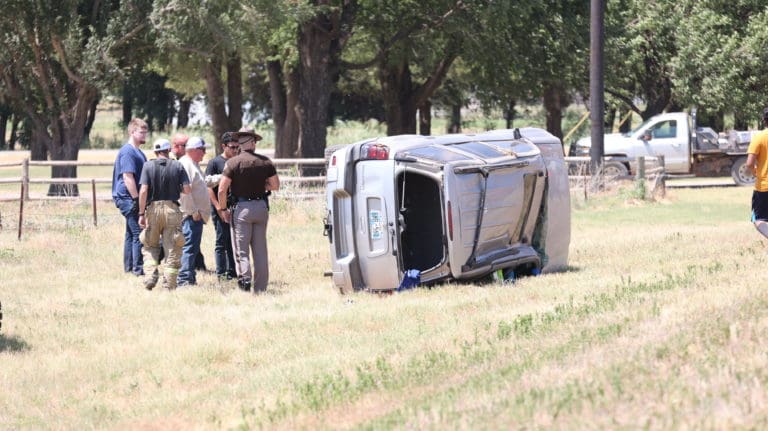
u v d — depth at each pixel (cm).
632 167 10600
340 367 2722
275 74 14562
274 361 2973
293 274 4950
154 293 4162
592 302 3166
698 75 14250
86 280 4662
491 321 3097
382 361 2638
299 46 11669
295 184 7719
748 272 3331
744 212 8194
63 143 10331
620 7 14488
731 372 1908
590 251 5397
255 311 3725
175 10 9738
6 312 3844
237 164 4147
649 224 7375
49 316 3769
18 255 5516
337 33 11494
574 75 13325
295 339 3191
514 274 4425
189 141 4434
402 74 13950
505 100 14288
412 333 3070
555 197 4572
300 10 10325
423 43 12562
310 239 6338
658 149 10794
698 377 1905
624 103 17225
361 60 15075
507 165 4206
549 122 15788
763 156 4291
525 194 4369
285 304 3891
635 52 13950
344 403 2320
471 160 4078
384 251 4103
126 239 4878
